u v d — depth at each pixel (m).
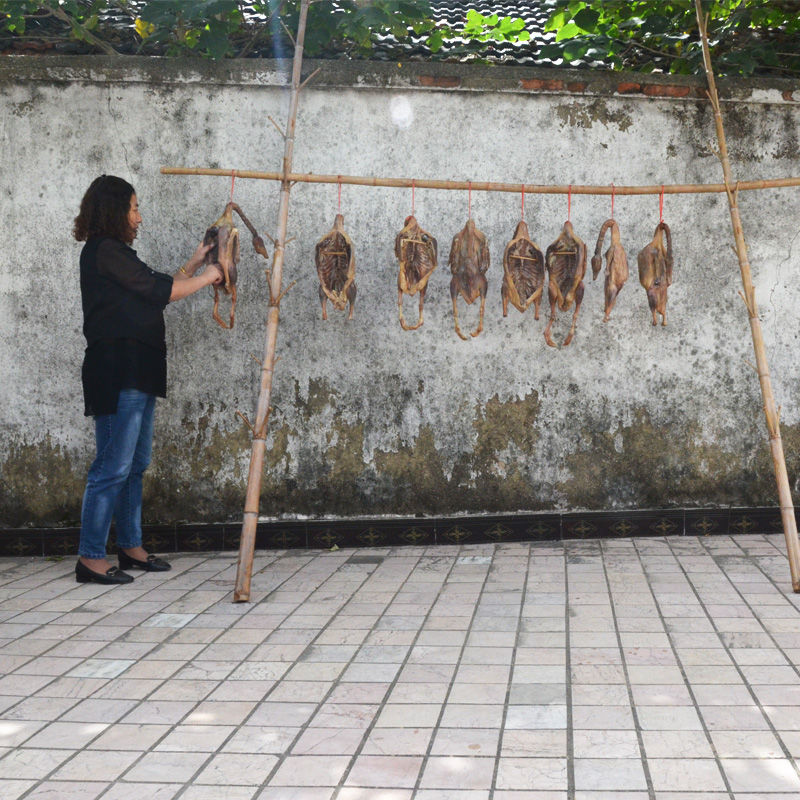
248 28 6.67
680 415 5.98
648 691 3.20
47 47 6.46
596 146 5.93
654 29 6.51
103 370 4.97
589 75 5.87
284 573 5.26
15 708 3.21
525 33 7.02
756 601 4.34
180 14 5.98
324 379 5.92
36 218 5.79
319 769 2.65
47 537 5.89
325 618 4.27
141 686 3.41
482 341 5.94
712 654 3.58
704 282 5.96
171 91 5.82
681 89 5.90
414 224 5.20
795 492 6.02
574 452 5.97
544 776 2.56
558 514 5.96
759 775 2.53
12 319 5.82
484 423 5.95
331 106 5.86
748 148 5.98
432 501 5.98
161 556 5.85
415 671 3.48
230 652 3.79
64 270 5.81
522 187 4.98
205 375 5.90
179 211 5.86
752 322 5.00
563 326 5.94
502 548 5.80
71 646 3.92
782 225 5.98
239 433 5.92
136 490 5.39
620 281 5.12
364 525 5.96
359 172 5.89
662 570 5.03
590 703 3.10
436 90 5.87
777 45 6.51
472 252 5.13
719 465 6.00
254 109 5.84
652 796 2.42
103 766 2.71
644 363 5.96
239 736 2.91
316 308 5.91
